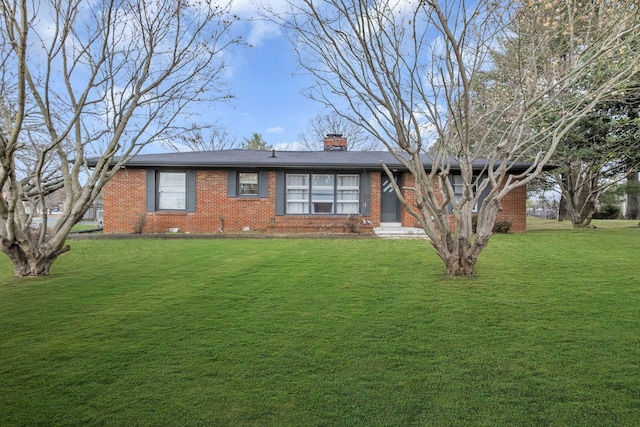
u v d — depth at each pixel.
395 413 2.34
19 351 3.24
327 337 3.54
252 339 3.50
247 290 5.27
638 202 21.66
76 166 6.74
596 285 5.38
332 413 2.34
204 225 13.60
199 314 4.23
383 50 5.82
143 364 3.00
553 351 3.18
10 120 6.34
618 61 7.30
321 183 14.18
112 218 13.35
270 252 8.77
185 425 2.22
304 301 4.72
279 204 13.83
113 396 2.53
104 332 3.68
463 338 3.49
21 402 2.46
